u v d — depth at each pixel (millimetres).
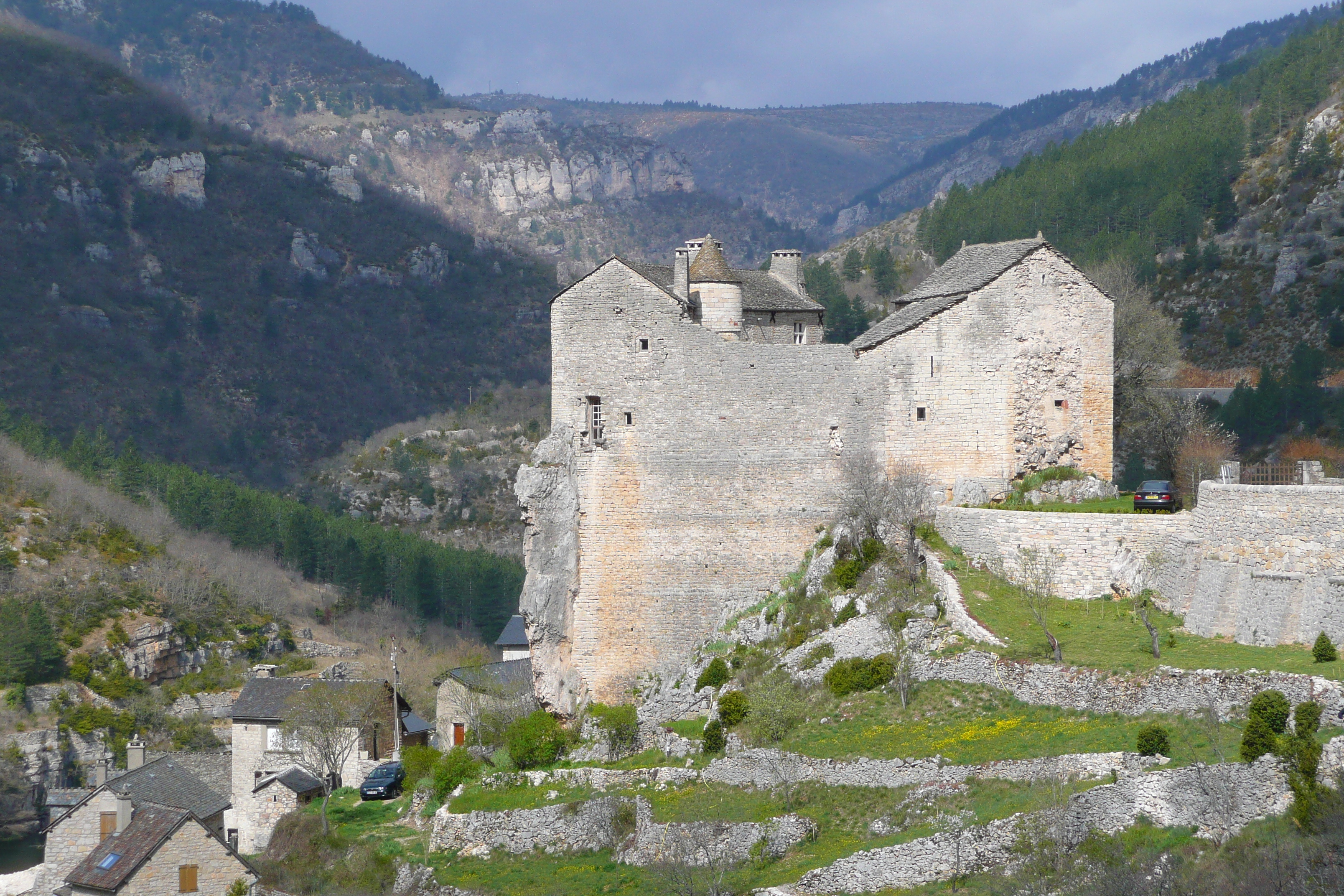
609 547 91375
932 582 81562
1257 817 54719
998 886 57250
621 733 84438
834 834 66688
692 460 90625
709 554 90375
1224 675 61562
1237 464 78750
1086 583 79375
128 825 86750
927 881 60500
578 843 77062
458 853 79938
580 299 92375
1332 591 65125
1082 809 58688
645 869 71312
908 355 89688
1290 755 54750
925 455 89625
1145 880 53406
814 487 90000
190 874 83125
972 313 89625
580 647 91375
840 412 90062
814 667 79750
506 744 90125
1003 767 64250
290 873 84688
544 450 92188
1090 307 91125
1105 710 65688
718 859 68562
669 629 90562
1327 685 57312
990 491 89062
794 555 89750
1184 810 56625
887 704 74062
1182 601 73750
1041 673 69000
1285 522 68875
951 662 73562
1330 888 49188
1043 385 90062
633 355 91500
